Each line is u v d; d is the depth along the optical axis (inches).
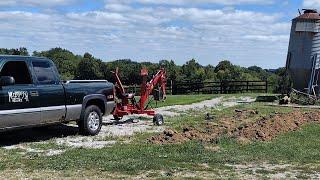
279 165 406.9
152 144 494.9
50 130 597.6
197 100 1203.9
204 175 360.5
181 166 388.2
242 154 449.7
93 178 341.1
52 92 517.3
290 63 1286.9
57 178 337.7
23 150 454.3
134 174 356.2
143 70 709.3
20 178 335.0
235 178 352.8
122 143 506.0
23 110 482.0
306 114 806.5
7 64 489.1
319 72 1264.8
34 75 501.0
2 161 392.5
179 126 652.7
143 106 706.8
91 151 446.0
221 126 625.3
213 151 460.4
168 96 1411.2
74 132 585.9
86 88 566.9
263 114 836.6
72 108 543.2
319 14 1282.0
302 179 356.5
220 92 1790.1
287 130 621.9
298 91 1211.2
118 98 694.5
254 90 1769.2
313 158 440.8
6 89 465.7
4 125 466.3
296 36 1273.4
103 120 729.6
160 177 348.2
